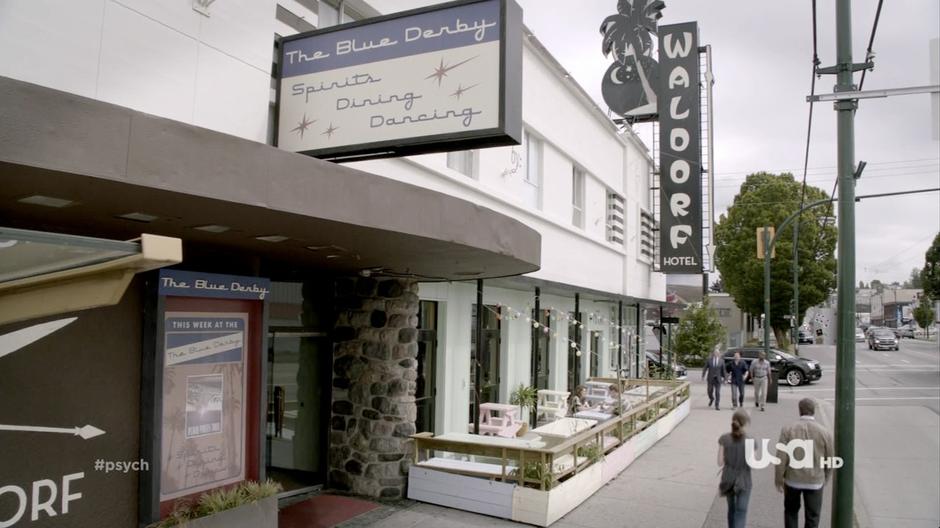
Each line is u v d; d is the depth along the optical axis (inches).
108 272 119.0
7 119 123.4
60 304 120.4
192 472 224.7
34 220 187.6
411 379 357.7
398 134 239.9
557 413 556.7
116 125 138.7
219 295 228.5
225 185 159.5
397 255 272.7
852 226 281.9
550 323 679.1
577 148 684.7
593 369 836.0
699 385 1152.2
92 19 202.7
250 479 242.7
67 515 187.8
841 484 276.4
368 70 247.3
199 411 227.3
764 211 1929.1
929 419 730.8
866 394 990.4
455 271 334.6
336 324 363.9
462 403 484.1
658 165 1015.0
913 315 4128.9
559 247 640.4
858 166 623.2
